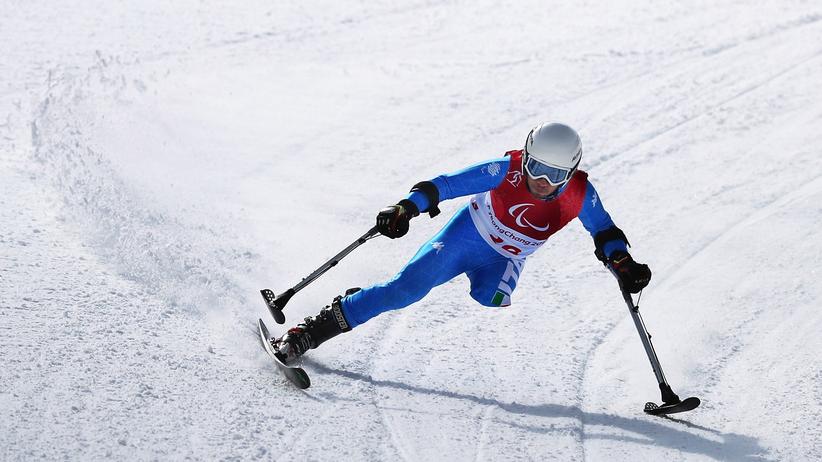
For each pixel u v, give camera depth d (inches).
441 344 671.1
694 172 1069.8
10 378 502.9
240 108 1299.2
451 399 581.0
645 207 976.3
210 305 671.8
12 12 1795.0
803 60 1455.5
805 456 537.6
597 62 1529.3
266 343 596.7
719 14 1788.9
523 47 1657.2
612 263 579.2
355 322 591.2
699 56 1520.7
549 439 540.1
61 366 528.7
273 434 499.2
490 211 578.2
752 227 916.6
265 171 1064.8
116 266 702.5
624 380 637.3
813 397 611.8
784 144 1141.1
